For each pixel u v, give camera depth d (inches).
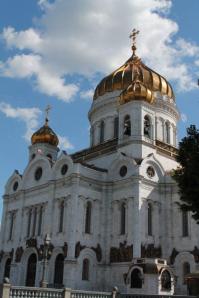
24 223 2460.6
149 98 2455.7
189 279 1668.3
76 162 2298.2
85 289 2022.6
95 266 2116.1
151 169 2277.3
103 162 2466.8
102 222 2229.3
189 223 2132.1
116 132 2684.5
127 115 2447.1
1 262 2512.3
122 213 2199.8
